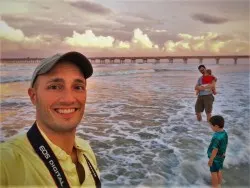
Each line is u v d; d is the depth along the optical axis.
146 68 34.12
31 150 1.10
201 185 4.53
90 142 6.31
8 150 1.05
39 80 1.18
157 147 6.13
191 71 29.83
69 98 1.15
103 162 5.19
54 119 1.14
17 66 26.36
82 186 1.24
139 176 4.64
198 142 6.53
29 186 1.03
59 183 1.11
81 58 1.21
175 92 13.82
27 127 7.38
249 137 7.04
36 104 1.18
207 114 8.46
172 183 4.48
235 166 5.36
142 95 12.77
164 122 8.26
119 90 14.25
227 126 7.95
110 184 4.32
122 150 5.88
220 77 22.08
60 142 1.18
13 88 14.62
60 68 1.18
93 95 12.50
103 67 33.12
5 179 0.99
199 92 8.49
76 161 1.31
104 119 8.45
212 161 4.49
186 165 5.17
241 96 12.91
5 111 9.24
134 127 7.68
